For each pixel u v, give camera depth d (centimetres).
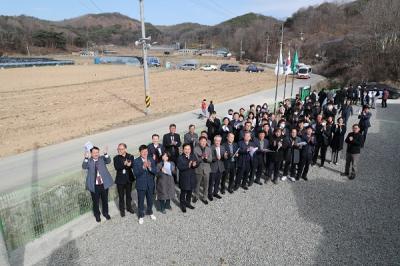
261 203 962
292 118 1516
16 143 1659
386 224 838
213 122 1327
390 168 1238
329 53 6869
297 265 683
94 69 6806
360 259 702
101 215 877
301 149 1096
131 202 932
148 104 2394
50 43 15112
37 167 1322
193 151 930
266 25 12681
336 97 2356
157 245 747
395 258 704
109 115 2408
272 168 1105
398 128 1852
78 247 736
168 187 860
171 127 1076
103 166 820
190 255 712
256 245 751
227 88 4125
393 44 4456
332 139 1274
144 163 820
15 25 17200
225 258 704
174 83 4628
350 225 835
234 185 1063
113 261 690
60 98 3183
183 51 13850
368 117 1439
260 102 3009
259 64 8794
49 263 680
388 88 3019
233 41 13862
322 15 11250
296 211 912
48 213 785
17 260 686
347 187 1074
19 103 2875
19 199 727
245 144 1036
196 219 866
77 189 851
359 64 4738
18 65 7225
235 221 856
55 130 1934
